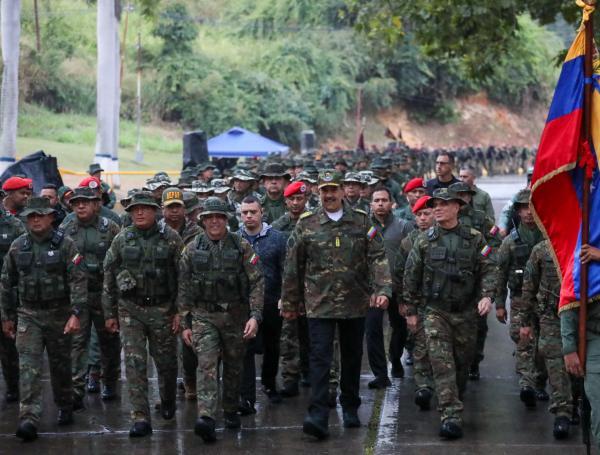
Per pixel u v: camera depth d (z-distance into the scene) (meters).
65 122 61.19
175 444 10.23
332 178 10.29
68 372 10.99
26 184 13.44
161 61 68.25
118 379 13.20
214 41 77.94
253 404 11.58
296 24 81.75
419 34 24.23
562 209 8.43
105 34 35.34
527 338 10.99
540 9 23.05
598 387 7.90
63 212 14.39
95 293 12.01
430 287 10.71
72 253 10.71
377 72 84.75
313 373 10.35
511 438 10.37
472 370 13.41
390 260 13.41
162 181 14.98
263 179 14.89
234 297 10.53
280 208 14.84
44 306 10.71
